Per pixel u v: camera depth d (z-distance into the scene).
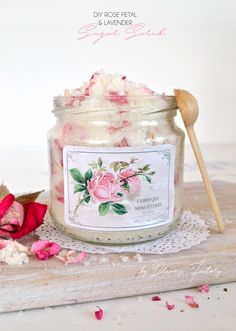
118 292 0.26
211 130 0.99
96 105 0.28
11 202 0.30
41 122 0.94
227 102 0.97
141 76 0.91
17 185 0.61
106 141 0.28
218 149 0.91
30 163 0.78
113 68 0.90
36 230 0.32
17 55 0.89
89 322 0.23
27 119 0.94
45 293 0.25
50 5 0.86
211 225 0.33
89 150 0.28
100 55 0.89
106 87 0.30
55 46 0.89
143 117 0.28
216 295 0.27
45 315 0.24
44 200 0.40
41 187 0.59
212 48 0.93
